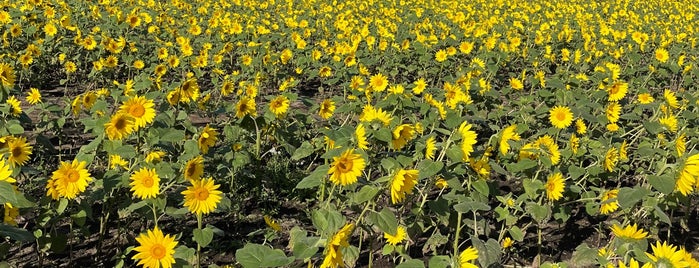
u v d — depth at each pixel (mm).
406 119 6273
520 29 13078
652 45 12664
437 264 2605
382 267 3744
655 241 4012
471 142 3199
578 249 3037
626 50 11180
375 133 3215
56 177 2973
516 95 8086
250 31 10477
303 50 9156
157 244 2547
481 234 3906
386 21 13727
